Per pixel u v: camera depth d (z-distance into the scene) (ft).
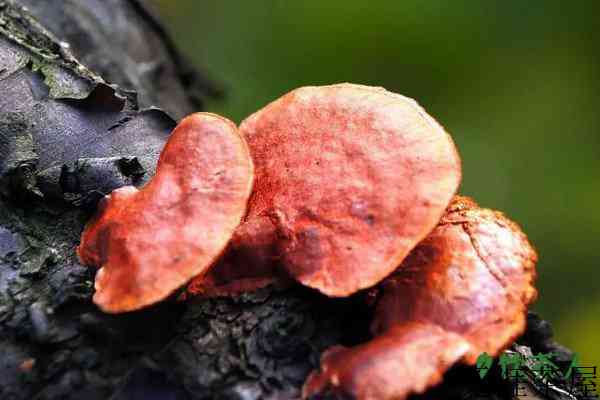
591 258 2.13
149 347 0.82
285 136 0.91
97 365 0.82
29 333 0.83
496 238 0.87
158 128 0.98
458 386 0.85
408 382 0.78
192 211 0.82
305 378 0.82
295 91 0.93
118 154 0.96
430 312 0.83
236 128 0.86
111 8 1.38
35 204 0.90
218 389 0.81
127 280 0.80
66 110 0.95
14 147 0.91
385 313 0.84
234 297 0.85
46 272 0.87
